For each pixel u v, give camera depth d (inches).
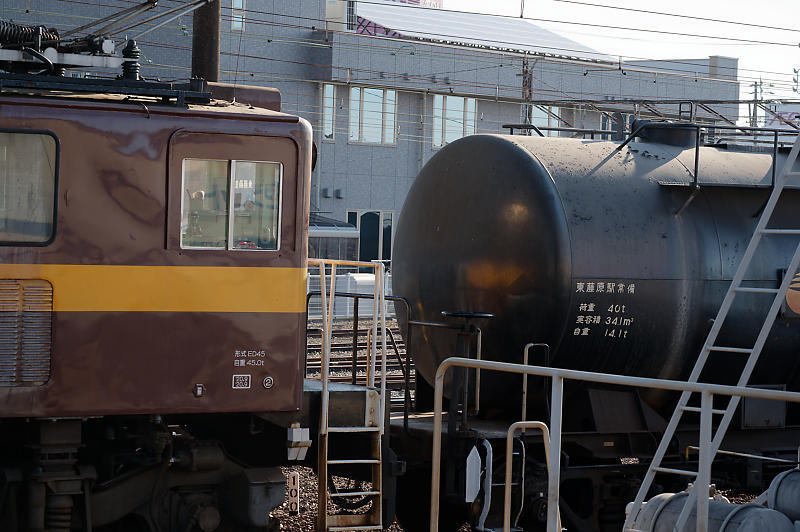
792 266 461.7
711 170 671.1
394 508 549.6
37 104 440.8
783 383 674.8
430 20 2992.1
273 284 478.6
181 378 462.9
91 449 499.8
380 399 540.4
